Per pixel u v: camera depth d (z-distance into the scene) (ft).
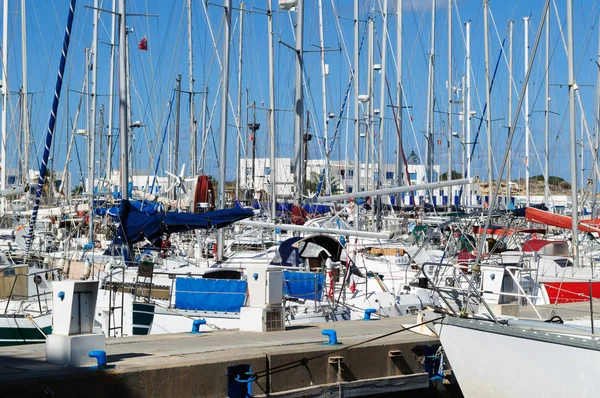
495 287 45.11
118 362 30.01
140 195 96.32
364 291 57.77
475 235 72.28
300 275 53.98
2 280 49.80
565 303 56.18
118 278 57.36
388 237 63.93
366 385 35.29
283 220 76.69
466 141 132.67
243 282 52.19
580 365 29.81
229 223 55.06
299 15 71.20
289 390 32.91
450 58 123.65
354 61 94.58
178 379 29.32
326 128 105.60
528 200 130.11
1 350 34.09
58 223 75.31
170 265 66.28
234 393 31.07
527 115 131.34
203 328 51.03
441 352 38.01
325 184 111.45
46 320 46.50
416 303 56.85
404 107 109.19
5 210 89.40
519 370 31.76
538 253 67.92
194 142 115.65
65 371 27.53
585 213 129.39
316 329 42.98
